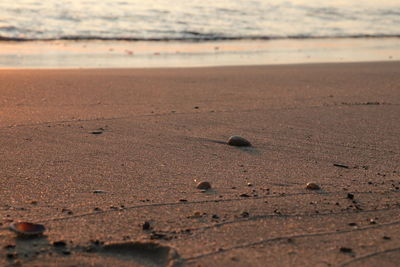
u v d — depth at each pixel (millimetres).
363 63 4453
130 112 2486
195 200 1685
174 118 2408
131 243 1473
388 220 1610
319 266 1434
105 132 2211
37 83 3113
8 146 2047
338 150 2086
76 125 2285
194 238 1511
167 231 1535
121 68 3941
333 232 1552
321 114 2514
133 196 1703
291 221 1593
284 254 1467
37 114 2428
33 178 1805
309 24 7188
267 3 8367
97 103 2645
